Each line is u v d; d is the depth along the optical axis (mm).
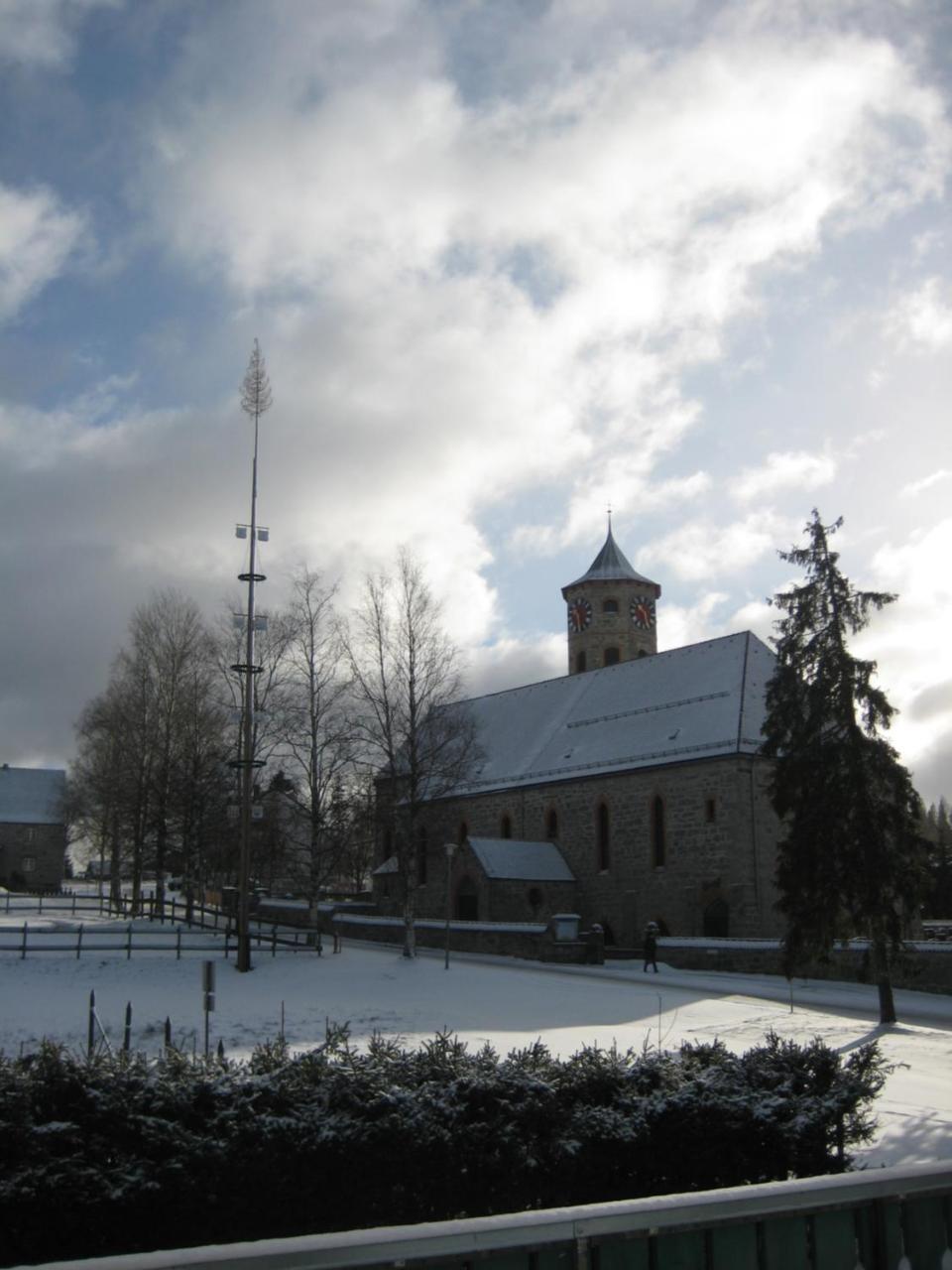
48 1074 9594
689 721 55125
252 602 36969
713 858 50562
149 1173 9039
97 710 68812
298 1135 9484
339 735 44625
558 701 67125
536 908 55750
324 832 45688
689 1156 10516
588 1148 10234
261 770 48594
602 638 75188
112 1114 9336
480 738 69250
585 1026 26031
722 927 49969
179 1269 4242
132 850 67125
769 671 56438
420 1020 26266
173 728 56188
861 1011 31719
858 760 31875
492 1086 10258
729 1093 10844
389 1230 4730
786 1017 28844
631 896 54188
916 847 31625
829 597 33000
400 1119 9695
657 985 36000
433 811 62719
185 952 37375
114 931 39125
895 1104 17219
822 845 31734
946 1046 24984
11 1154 8875
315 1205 9523
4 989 28859
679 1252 5301
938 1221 6031
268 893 65312
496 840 57281
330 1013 27016
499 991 32094
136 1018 25281
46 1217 8797
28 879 105000
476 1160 9867
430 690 45188
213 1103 9766
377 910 65188
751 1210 5422
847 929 31406
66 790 89062
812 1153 10648
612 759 57031
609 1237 5086
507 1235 4871
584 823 57594
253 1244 4484
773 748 33812
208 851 56312
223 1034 23875
